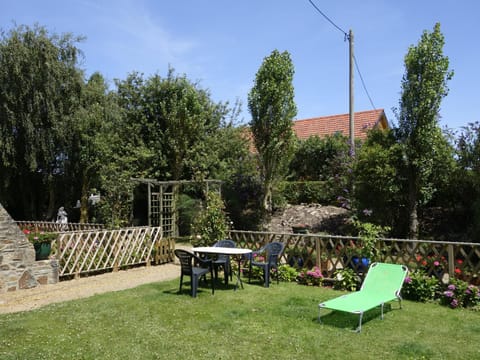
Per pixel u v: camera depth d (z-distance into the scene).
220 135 20.42
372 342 5.09
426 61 11.36
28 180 20.19
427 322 5.93
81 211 19.45
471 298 6.68
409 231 12.13
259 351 4.79
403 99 11.84
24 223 17.97
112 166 15.56
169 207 17.45
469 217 12.98
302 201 18.20
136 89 20.47
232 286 8.43
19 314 6.36
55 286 8.70
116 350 4.82
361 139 18.19
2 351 4.79
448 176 12.39
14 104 16.89
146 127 19.84
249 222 16.69
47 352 4.75
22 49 16.64
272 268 9.07
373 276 6.96
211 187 15.68
